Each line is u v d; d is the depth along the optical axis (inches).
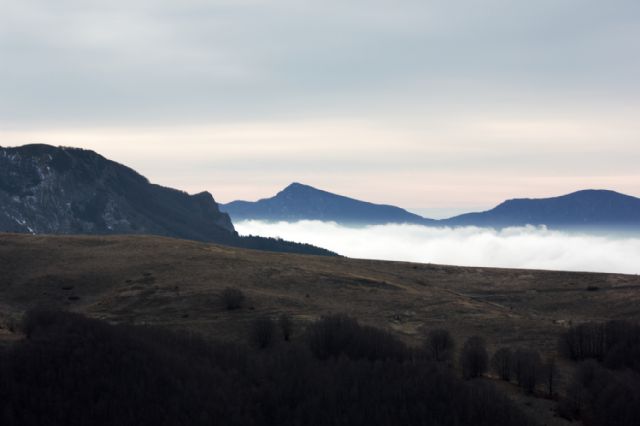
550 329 4763.8
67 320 3732.8
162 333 3932.1
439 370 3555.6
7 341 3548.2
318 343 4018.2
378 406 3294.8
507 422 3186.5
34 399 3011.8
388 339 4097.0
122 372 3267.7
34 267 6210.6
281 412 3272.6
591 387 3462.1
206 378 3408.0
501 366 3784.5
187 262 6382.9
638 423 3127.5
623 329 4158.5
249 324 4665.4
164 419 3051.2
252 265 6392.7
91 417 2984.7
